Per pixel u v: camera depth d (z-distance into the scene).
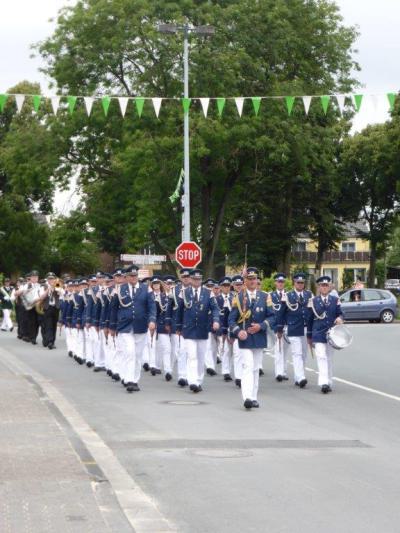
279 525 9.88
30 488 10.82
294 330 23.83
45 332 37.12
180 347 23.84
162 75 56.50
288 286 51.31
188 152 50.53
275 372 25.58
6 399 19.00
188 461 13.39
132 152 55.78
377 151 83.50
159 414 18.28
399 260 135.38
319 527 9.78
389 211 93.38
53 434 14.67
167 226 62.53
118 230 63.66
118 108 57.75
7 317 50.84
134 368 22.42
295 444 14.88
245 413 18.56
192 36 56.12
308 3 63.28
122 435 15.66
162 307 25.75
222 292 25.78
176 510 10.57
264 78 58.16
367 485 11.84
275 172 70.06
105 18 58.47
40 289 38.00
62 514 9.62
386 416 18.36
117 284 22.75
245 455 13.88
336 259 131.62
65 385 23.67
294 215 80.56
